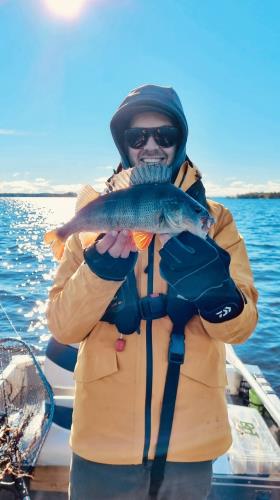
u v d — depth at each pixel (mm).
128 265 1969
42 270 17469
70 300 2041
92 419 2084
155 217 1977
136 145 2385
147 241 2018
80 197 2283
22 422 3037
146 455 2014
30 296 12805
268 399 3613
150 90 2391
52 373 3600
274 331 9453
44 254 22188
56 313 2131
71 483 2170
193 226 1976
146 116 2377
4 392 3281
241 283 2189
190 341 2076
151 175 2080
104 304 2021
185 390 2023
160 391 2031
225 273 1891
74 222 2178
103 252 1954
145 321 2084
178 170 2443
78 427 2123
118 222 2035
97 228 2105
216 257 1870
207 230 2018
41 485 3035
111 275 1951
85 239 2219
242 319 2002
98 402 2082
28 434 2977
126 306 2055
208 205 2355
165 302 2061
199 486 2055
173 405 2006
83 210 2156
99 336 2150
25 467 2814
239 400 4422
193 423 2008
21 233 34594
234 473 2936
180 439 1994
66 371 3604
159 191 2008
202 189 2373
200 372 2041
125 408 2041
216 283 1879
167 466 2010
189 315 2047
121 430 2031
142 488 2049
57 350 3641
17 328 9680
